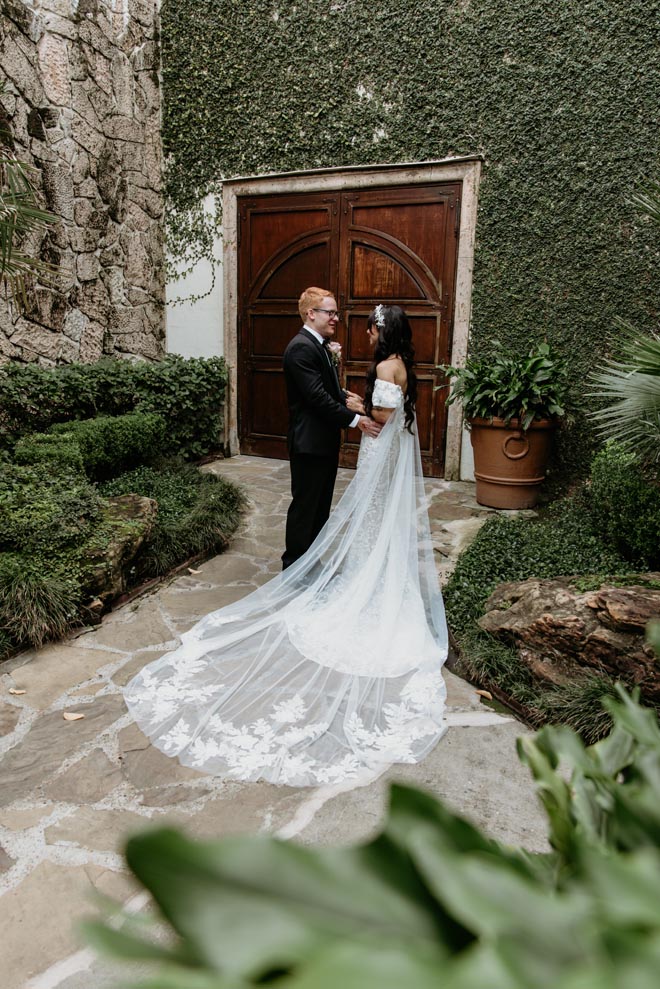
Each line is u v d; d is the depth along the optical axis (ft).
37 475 15.83
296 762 8.51
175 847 1.06
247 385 26.76
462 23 20.68
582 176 19.97
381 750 8.82
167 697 9.96
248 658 11.04
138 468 21.75
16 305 21.58
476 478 20.56
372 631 11.62
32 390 20.47
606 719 8.91
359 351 24.41
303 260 24.82
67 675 10.85
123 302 25.63
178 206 26.58
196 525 16.61
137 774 8.36
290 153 24.02
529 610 10.93
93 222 23.99
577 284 20.54
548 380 19.56
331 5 22.41
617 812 1.54
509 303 21.53
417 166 22.09
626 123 19.22
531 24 19.84
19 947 5.97
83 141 23.22
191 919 1.04
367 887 1.14
